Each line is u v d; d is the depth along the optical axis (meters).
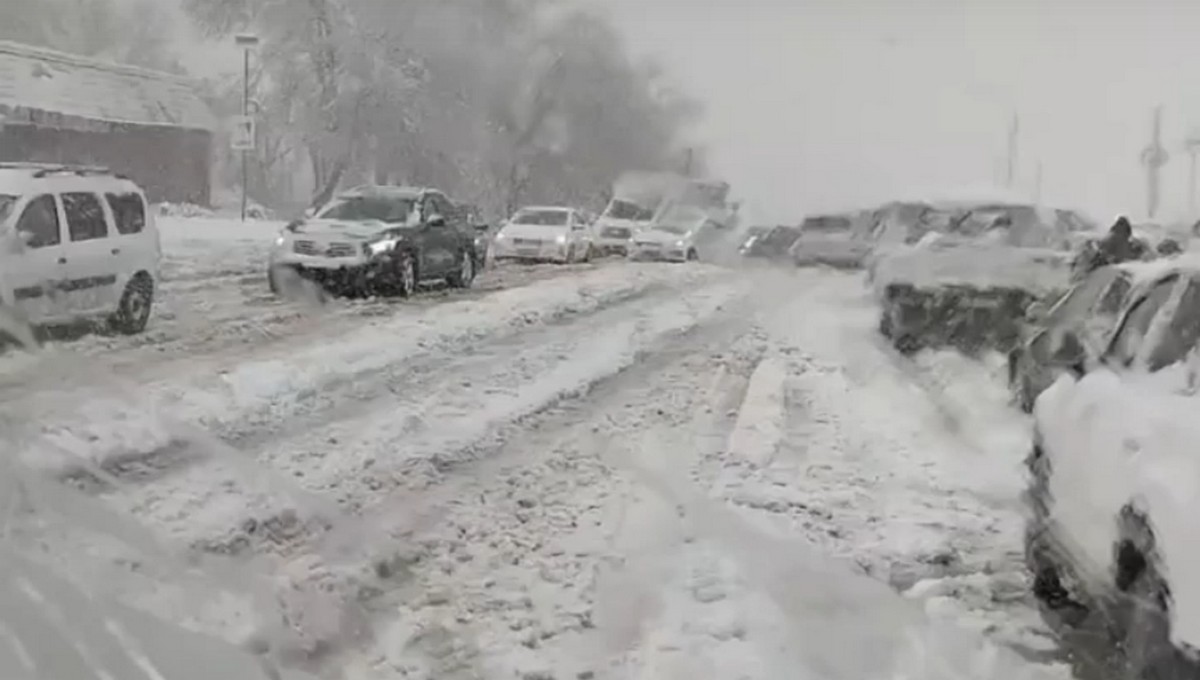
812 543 7.06
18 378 9.95
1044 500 6.19
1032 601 6.22
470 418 9.95
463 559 6.56
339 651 5.32
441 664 5.26
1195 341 5.79
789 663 5.37
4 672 4.78
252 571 6.14
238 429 8.97
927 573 6.62
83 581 5.76
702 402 11.06
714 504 7.75
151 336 13.04
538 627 5.68
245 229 28.66
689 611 5.91
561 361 13.09
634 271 26.62
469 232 21.72
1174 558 4.45
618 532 7.10
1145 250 14.03
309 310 16.25
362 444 8.83
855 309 18.50
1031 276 14.37
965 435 9.88
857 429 10.06
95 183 13.18
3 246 11.65
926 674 5.29
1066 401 6.21
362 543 6.68
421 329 14.89
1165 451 4.89
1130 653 4.90
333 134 31.83
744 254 30.47
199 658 5.09
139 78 36.22
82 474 7.42
